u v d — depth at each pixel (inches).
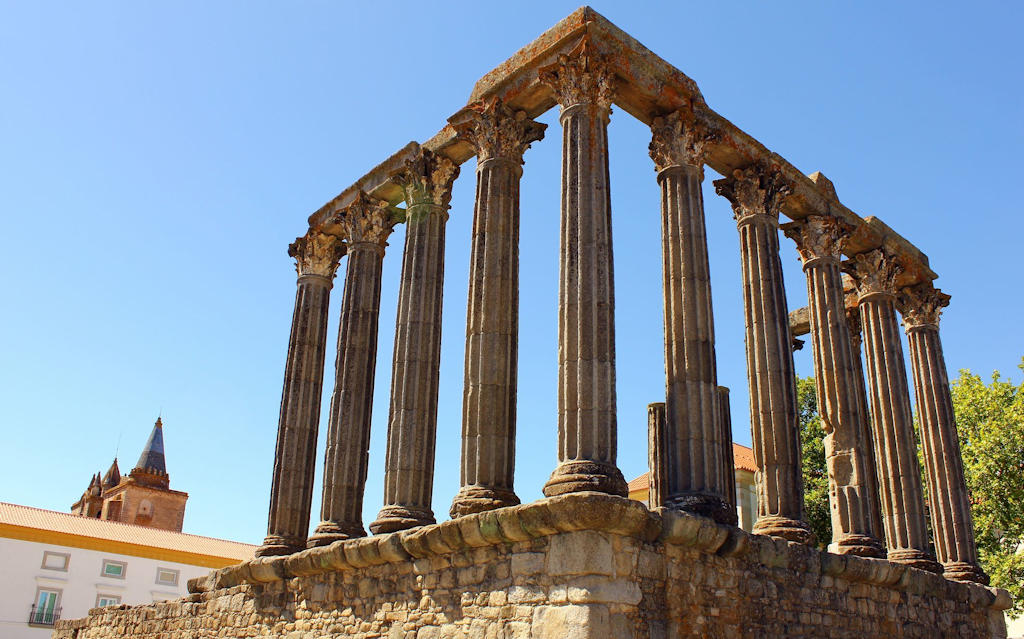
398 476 799.7
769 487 807.1
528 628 567.5
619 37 764.6
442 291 888.9
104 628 1154.0
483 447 706.8
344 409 919.0
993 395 1434.5
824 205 984.3
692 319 740.7
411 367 837.8
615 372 650.2
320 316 1048.8
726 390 1011.9
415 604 669.9
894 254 1072.2
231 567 910.4
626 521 558.9
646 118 821.2
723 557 644.7
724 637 619.2
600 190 692.1
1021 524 1338.6
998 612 992.9
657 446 988.6
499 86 810.8
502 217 781.3
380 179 978.7
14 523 2137.1
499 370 732.7
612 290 669.3
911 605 842.2
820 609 720.3
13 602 2090.3
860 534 853.2
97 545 2242.9
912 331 1118.4
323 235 1058.7
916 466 991.6
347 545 738.8
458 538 629.0
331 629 753.0
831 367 922.7
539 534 580.7
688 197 784.3
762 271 869.2
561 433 635.5
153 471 3312.0
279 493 960.9
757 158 898.7
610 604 541.0
